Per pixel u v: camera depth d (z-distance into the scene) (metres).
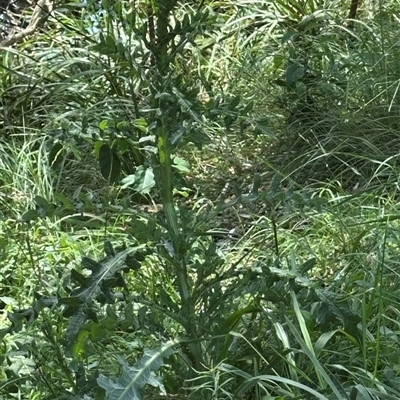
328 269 2.59
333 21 4.73
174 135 1.70
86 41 4.75
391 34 4.48
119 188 3.33
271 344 2.00
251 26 5.09
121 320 1.68
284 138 3.91
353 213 3.01
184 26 1.75
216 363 1.85
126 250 1.69
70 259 2.87
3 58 4.77
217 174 3.79
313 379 1.90
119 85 4.20
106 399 1.48
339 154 3.63
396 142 3.64
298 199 1.76
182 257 1.75
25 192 3.46
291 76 3.90
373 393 1.64
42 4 5.00
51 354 2.20
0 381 2.10
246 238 2.99
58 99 4.42
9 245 2.98
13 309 2.56
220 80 4.54
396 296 2.18
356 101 3.97
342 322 1.83
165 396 1.76
